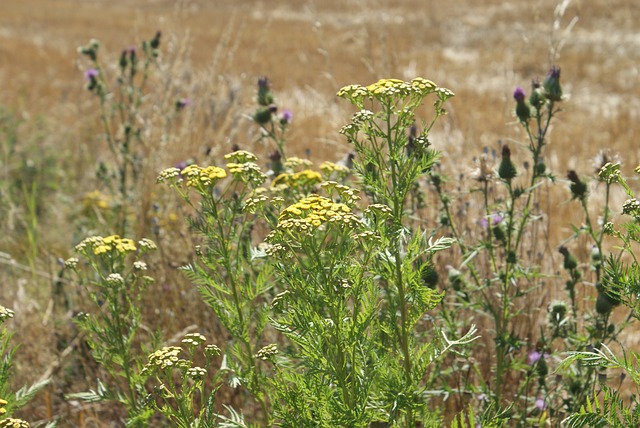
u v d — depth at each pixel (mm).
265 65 23797
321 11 42312
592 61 24344
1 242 9695
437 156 4148
